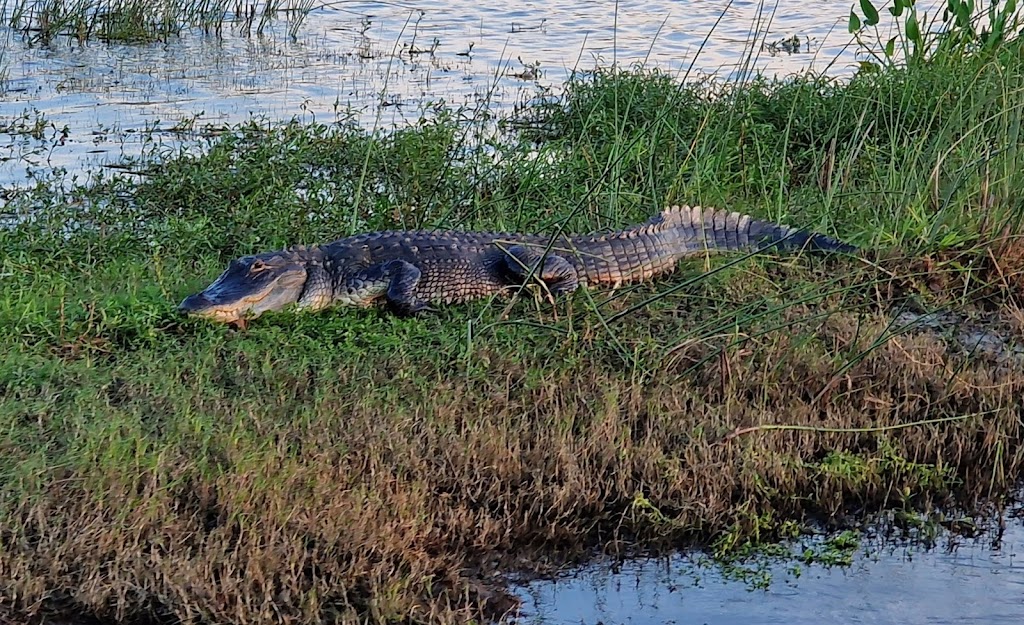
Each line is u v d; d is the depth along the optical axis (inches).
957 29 1488.7
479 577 655.8
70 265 991.6
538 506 698.2
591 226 1122.0
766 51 2037.4
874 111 1311.5
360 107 1636.3
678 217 1061.8
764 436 761.6
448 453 718.5
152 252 1026.1
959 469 772.0
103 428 702.5
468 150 1385.3
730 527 701.3
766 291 979.9
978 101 1167.0
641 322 920.3
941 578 666.2
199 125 1512.1
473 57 2000.5
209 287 914.7
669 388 811.4
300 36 2137.1
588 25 2311.8
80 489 655.1
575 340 864.3
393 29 2245.3
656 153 1240.2
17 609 597.6
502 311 927.7
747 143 1293.1
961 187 1071.6
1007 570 674.8
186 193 1179.3
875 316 932.6
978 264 1009.5
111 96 1658.5
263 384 799.1
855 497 739.4
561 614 628.4
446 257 971.3
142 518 633.0
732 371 827.4
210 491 666.2
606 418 759.7
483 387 808.9
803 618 627.8
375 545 641.0
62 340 845.2
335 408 755.4
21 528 625.6
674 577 665.6
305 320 917.8
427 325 921.5
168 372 802.2
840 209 1150.3
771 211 1159.0
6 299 878.4
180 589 595.8
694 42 2142.0
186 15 2175.2
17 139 1425.9
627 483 723.4
